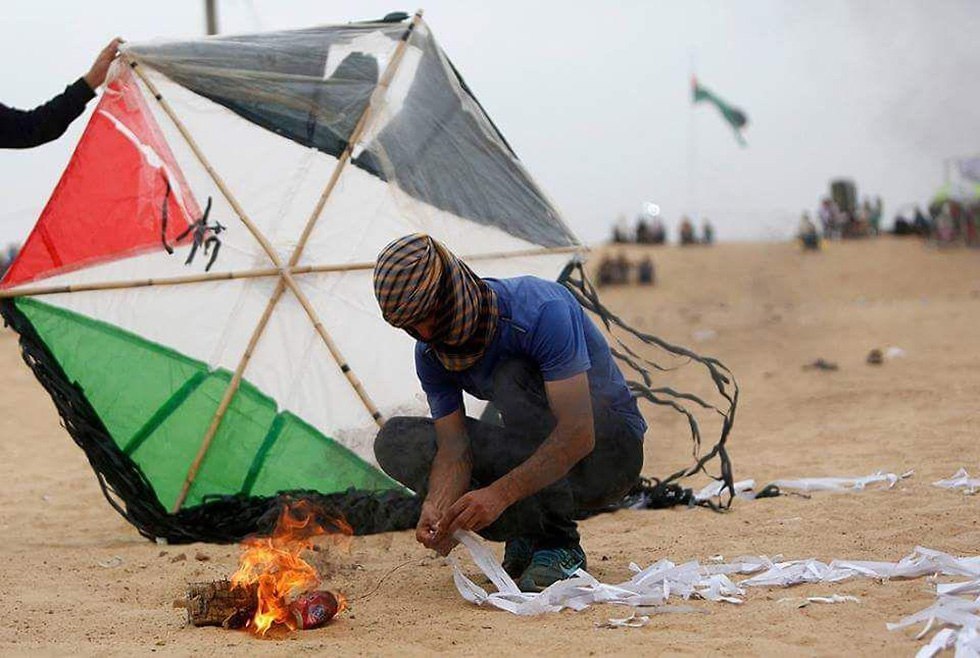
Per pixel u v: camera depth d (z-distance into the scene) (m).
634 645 3.33
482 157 6.15
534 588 3.98
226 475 5.71
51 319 5.64
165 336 5.73
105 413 5.66
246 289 5.78
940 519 5.02
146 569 4.83
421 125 6.09
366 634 3.62
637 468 4.27
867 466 6.63
